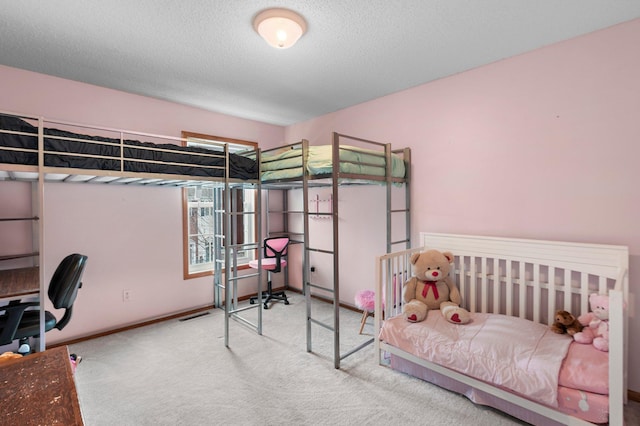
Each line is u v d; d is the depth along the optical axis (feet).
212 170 8.95
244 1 5.86
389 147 9.57
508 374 5.93
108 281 10.38
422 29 6.93
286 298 13.92
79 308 9.84
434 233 9.75
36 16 6.24
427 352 7.13
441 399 6.83
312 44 7.54
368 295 10.15
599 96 7.07
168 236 11.75
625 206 6.82
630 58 6.69
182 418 6.34
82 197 9.84
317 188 13.93
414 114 10.37
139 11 6.11
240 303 13.83
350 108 12.30
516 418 6.16
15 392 2.92
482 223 8.95
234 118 13.51
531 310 8.14
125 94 10.52
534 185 8.02
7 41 7.21
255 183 10.15
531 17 6.51
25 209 8.92
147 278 11.24
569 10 6.28
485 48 7.83
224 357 8.81
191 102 11.65
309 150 8.71
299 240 15.10
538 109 7.91
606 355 5.77
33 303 6.36
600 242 7.12
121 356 8.89
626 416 6.24
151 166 7.70
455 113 9.41
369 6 6.08
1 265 8.49
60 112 9.32
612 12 6.36
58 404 2.77
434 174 9.96
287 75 9.30
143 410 6.59
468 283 9.26
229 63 8.48
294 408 6.61
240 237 14.40
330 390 7.22
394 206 11.11
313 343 9.69
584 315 6.71
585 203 7.30
